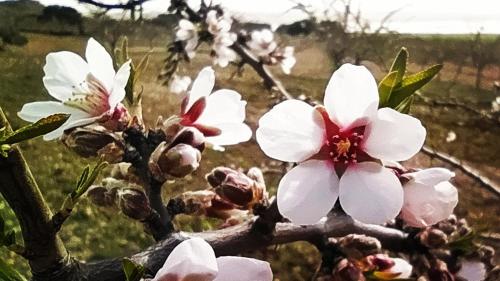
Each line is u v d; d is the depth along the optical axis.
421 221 0.14
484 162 0.96
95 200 0.14
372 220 0.13
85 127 0.14
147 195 0.14
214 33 0.64
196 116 0.15
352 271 0.15
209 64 0.88
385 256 0.16
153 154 0.14
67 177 0.88
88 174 0.11
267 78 0.61
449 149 0.98
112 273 0.12
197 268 0.11
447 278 0.18
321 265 0.16
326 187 0.14
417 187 0.14
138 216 0.14
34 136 0.10
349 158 0.14
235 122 0.15
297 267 0.73
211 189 0.16
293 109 0.14
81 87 0.15
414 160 0.70
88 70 0.15
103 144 0.14
